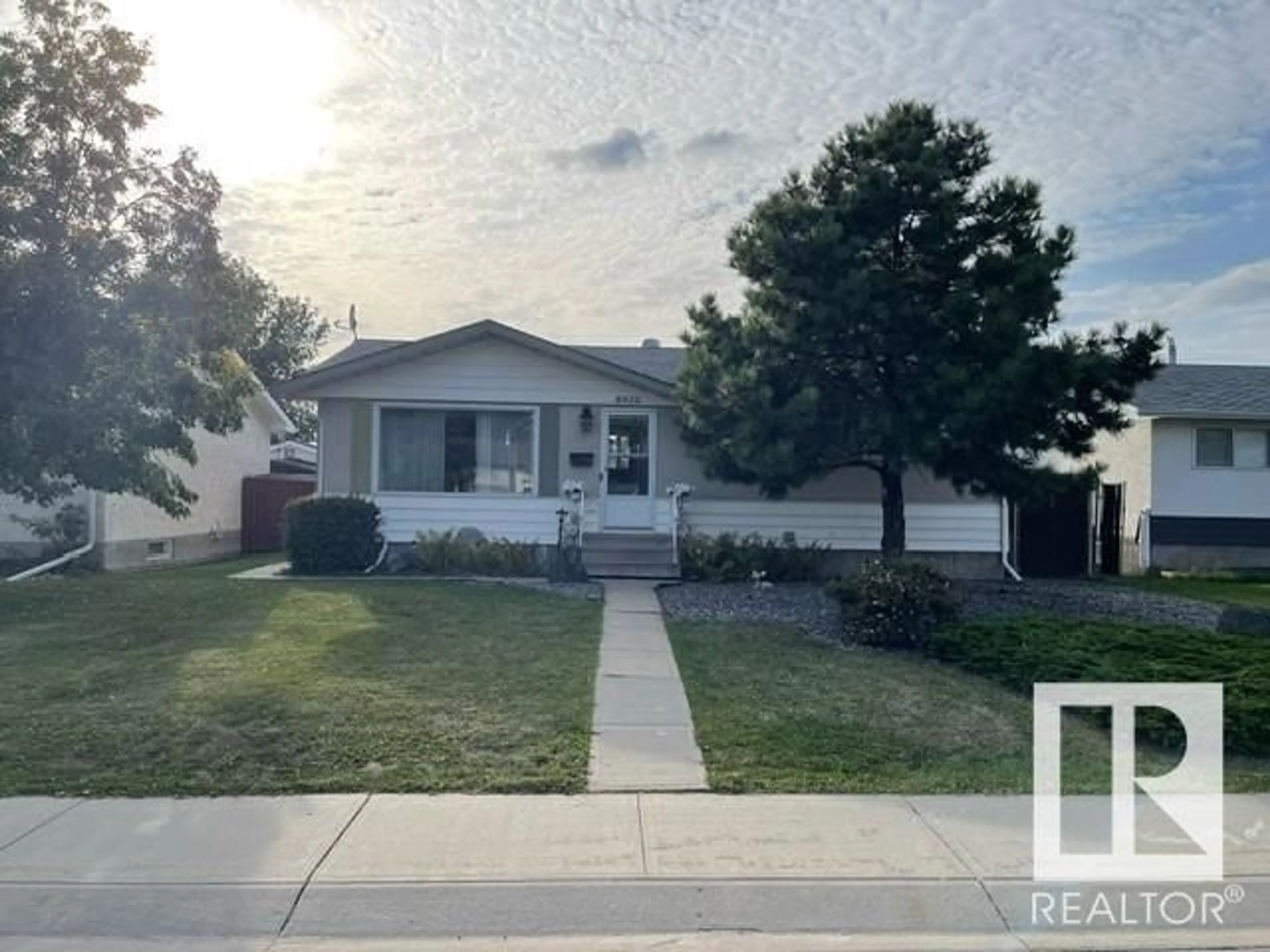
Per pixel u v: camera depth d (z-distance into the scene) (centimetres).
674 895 507
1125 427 1467
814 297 1408
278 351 5222
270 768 678
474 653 1022
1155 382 2464
